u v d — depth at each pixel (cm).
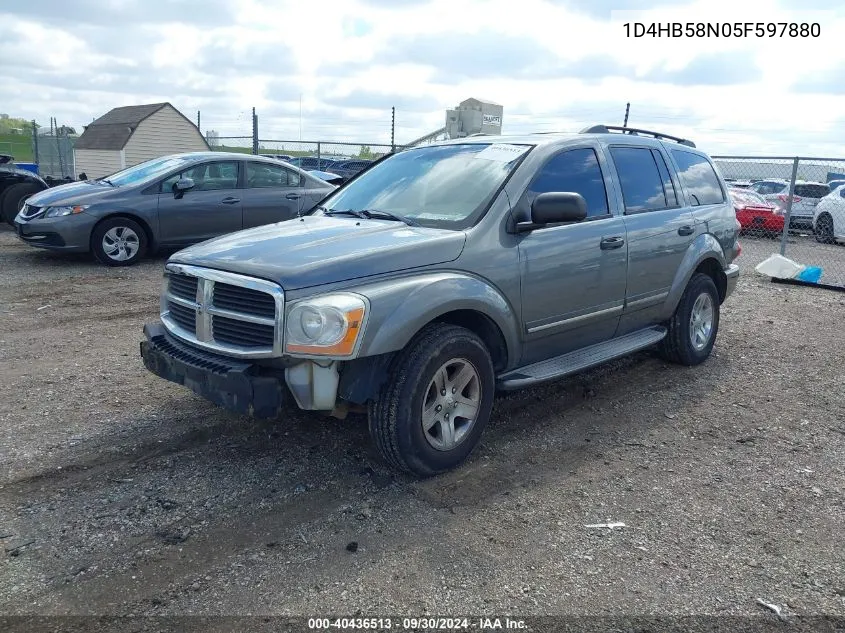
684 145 633
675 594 298
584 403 525
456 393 398
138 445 431
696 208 599
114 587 296
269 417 351
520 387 434
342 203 499
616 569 315
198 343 381
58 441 433
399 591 296
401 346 358
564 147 482
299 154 2297
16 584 298
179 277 403
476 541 334
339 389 358
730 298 953
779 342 718
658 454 439
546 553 326
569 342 482
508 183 437
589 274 471
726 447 452
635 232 512
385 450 377
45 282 895
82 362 584
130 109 3108
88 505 361
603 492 387
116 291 855
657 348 616
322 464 411
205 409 488
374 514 357
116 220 998
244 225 1091
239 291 362
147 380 544
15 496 368
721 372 609
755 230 1828
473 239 407
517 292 424
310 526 345
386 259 370
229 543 330
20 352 608
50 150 2747
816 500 383
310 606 286
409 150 534
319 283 349
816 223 1698
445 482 393
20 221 989
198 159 1060
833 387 575
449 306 378
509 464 418
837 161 1117
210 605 286
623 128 579
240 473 398
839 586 305
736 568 318
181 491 377
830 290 1033
